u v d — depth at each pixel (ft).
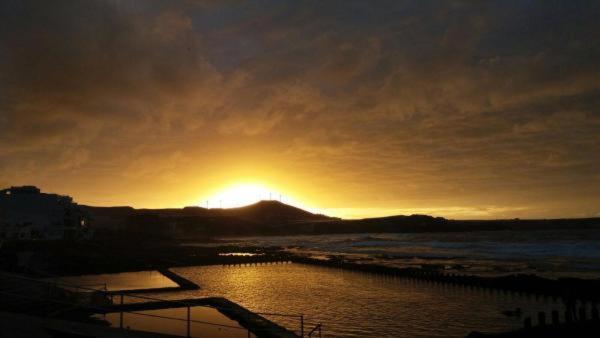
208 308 93.35
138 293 125.39
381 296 129.80
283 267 230.89
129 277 169.17
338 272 202.59
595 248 352.69
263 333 71.72
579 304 114.62
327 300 123.24
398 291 140.97
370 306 112.88
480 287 146.82
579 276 181.06
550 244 426.51
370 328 88.38
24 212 288.71
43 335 33.35
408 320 95.71
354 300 123.13
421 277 170.60
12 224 273.33
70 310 67.36
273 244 571.28
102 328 39.55
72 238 297.53
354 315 101.19
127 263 206.08
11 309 61.11
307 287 150.92
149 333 40.11
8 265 146.72
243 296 130.21
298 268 224.94
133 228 651.25
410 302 119.55
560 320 93.76
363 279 173.78
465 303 117.91
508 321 95.09
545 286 132.46
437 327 89.40
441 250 382.63
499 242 494.59
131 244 388.98
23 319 37.99
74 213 308.40
